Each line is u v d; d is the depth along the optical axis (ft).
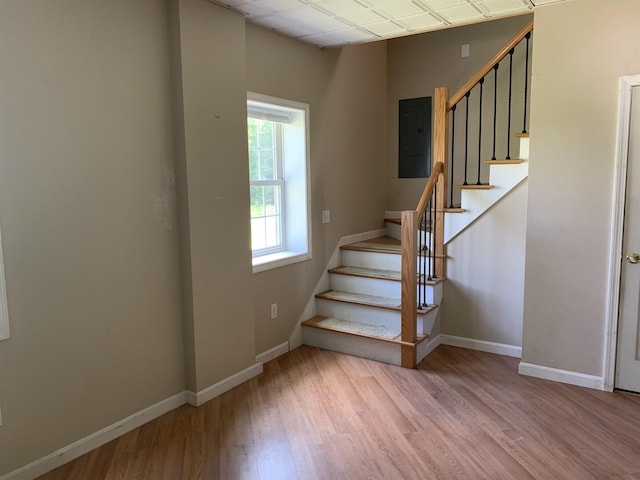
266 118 11.64
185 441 8.00
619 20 8.86
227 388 9.98
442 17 10.02
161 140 8.61
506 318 11.73
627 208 9.17
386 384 10.18
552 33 9.47
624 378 9.57
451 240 12.27
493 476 6.91
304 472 7.09
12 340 6.68
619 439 7.86
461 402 9.28
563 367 10.10
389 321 12.09
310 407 9.18
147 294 8.55
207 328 9.43
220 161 9.48
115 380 8.10
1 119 6.42
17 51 6.54
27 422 6.93
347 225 14.73
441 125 12.28
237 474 7.07
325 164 13.39
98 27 7.50
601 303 9.58
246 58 10.46
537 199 10.00
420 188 16.34
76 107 7.27
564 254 9.84
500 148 14.93
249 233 10.37
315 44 12.45
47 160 6.95
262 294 11.44
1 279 6.48
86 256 7.54
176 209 8.96
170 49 8.62
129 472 7.16
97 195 7.63
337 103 13.82
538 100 9.78
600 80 9.14
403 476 6.94
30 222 6.79
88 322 7.63
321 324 12.54
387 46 16.49
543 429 8.20
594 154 9.34
